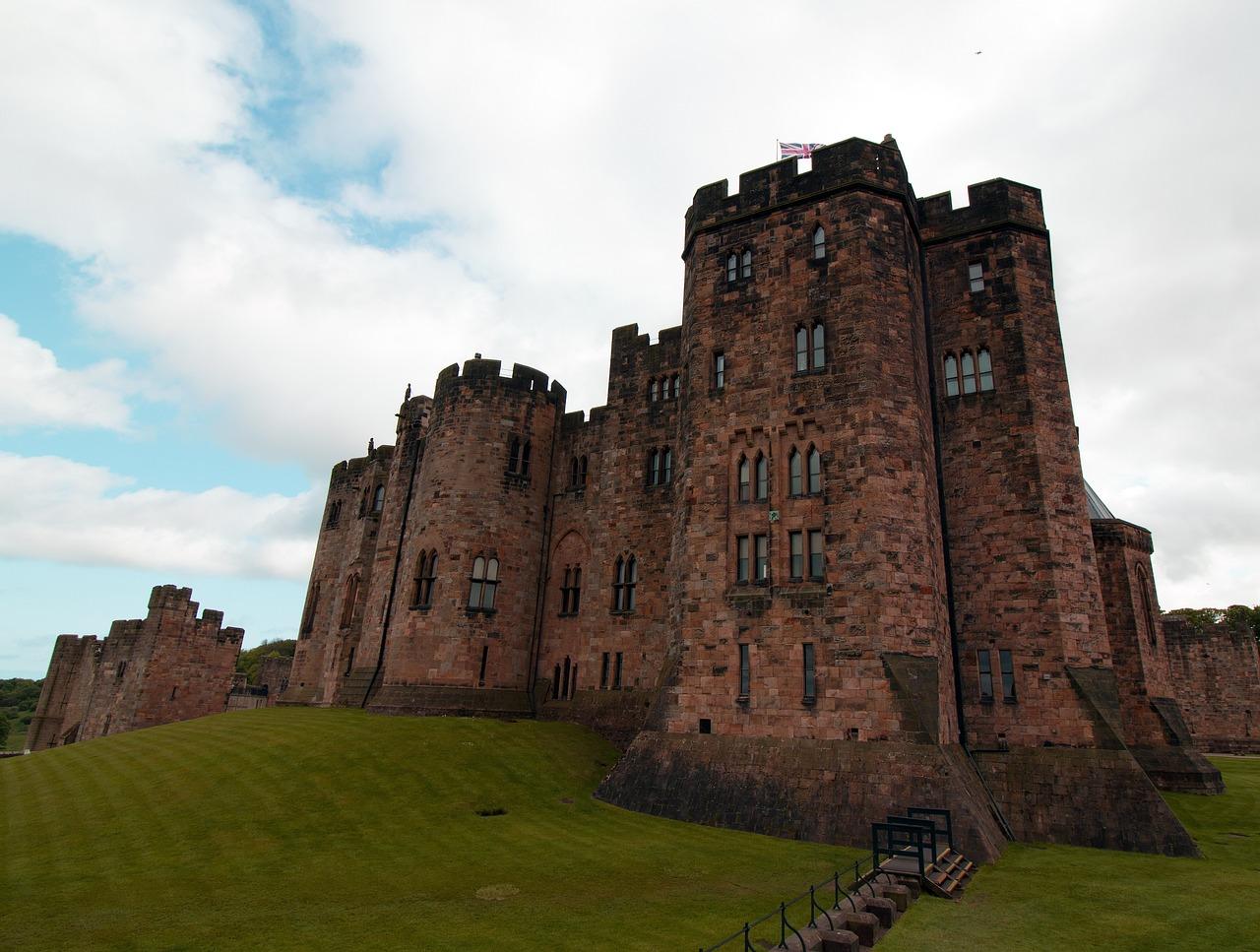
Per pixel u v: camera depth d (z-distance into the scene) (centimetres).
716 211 3384
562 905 1592
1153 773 3209
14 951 1279
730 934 1417
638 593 3800
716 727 2686
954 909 1638
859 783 2294
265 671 7894
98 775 2766
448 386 4369
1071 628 2764
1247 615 6875
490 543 4078
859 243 2961
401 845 2058
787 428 2895
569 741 3388
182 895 1616
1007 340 3123
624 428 4156
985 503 3000
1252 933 1470
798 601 2669
